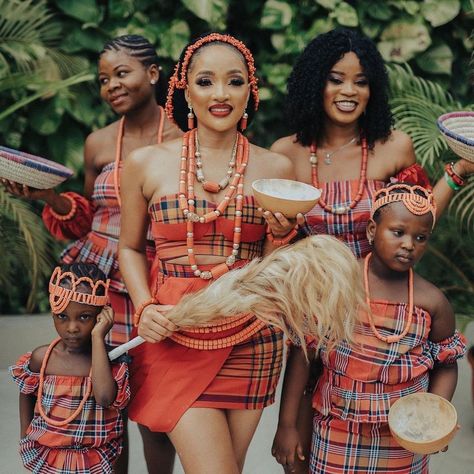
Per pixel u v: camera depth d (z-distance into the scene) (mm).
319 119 3037
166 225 2625
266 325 2646
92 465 2752
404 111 4836
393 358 2617
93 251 3336
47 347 2801
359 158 3033
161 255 2680
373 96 3018
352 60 2926
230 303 2463
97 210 3406
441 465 3609
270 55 5668
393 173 3041
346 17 5445
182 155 2656
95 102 5523
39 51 5227
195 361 2605
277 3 5504
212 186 2609
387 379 2619
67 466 2734
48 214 3451
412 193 2605
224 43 2617
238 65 2600
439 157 4637
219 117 2592
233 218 2611
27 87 5262
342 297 2447
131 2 5445
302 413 2957
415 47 5559
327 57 2949
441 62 5668
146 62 3369
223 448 2559
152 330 2564
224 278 2504
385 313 2646
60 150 5523
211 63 2576
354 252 2928
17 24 5246
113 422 2779
